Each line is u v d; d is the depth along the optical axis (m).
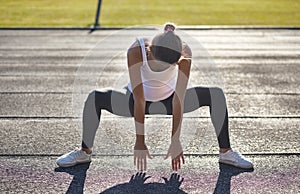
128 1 23.05
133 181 4.22
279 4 22.06
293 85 7.87
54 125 5.75
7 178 4.29
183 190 4.05
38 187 4.11
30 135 5.40
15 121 5.91
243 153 4.88
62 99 6.93
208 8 20.72
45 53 11.02
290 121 5.92
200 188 4.09
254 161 4.67
